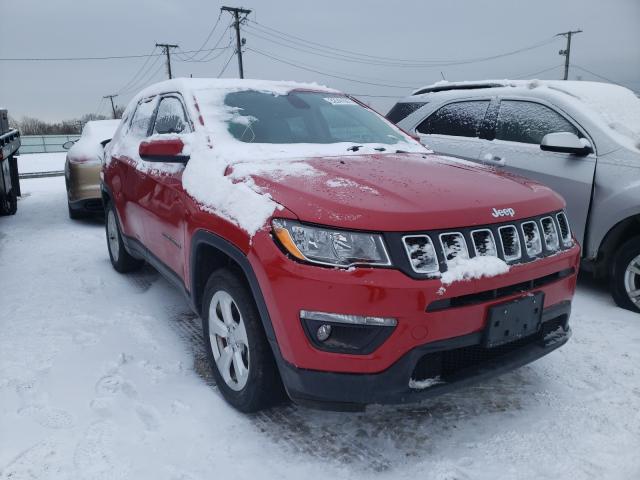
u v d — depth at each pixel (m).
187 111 3.40
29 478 2.22
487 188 2.55
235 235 2.46
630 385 3.00
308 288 2.14
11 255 5.84
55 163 24.50
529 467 2.30
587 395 2.89
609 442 2.48
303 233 2.20
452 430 2.57
